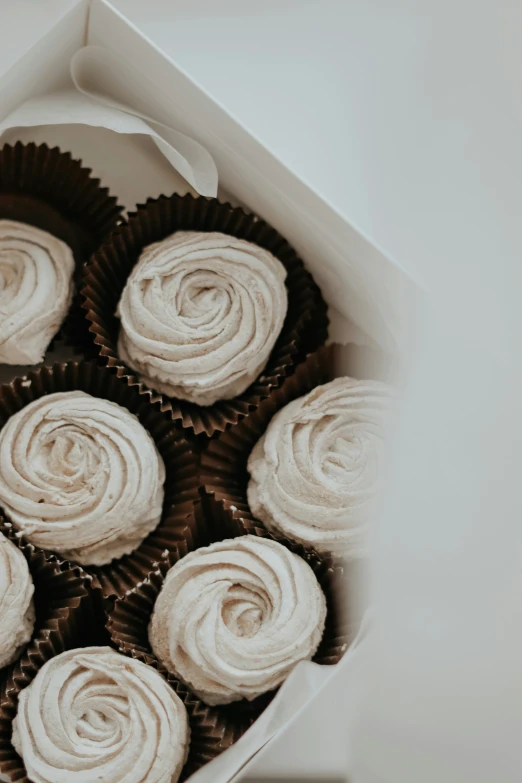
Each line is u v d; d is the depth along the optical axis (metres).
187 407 0.46
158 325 0.46
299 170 0.51
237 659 0.43
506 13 0.53
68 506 0.44
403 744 0.42
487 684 0.42
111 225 0.48
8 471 0.45
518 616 0.42
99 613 0.45
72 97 0.46
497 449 0.42
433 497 0.43
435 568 0.42
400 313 0.44
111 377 0.46
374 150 0.51
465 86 0.52
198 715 0.43
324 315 0.47
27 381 0.46
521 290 0.48
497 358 0.43
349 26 0.53
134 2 0.53
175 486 0.46
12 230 0.47
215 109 0.45
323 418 0.46
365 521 0.44
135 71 0.45
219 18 0.53
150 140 0.47
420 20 0.53
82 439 0.45
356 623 0.43
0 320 0.46
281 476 0.45
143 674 0.43
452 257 0.49
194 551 0.44
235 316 0.46
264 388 0.46
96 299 0.47
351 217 0.50
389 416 0.45
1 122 0.45
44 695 0.42
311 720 0.42
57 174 0.48
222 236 0.47
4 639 0.43
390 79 0.52
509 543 0.42
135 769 0.42
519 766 0.42
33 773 0.42
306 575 0.44
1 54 0.51
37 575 0.45
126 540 0.45
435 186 0.50
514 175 0.50
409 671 0.42
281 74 0.52
